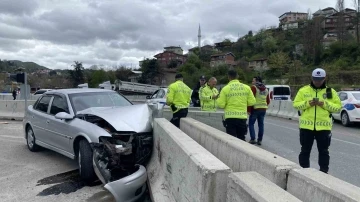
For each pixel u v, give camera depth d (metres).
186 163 3.59
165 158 4.90
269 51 87.81
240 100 7.07
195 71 73.44
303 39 79.00
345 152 8.88
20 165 7.31
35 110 8.47
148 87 48.94
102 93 8.00
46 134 7.64
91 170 5.88
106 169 5.51
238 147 4.33
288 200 2.24
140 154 5.86
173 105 8.60
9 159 7.86
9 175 6.57
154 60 76.44
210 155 3.44
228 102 7.13
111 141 5.68
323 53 68.69
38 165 7.30
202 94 9.70
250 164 3.83
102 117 6.15
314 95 5.55
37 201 5.18
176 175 4.07
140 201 5.07
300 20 102.88
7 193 5.54
